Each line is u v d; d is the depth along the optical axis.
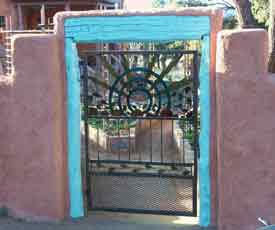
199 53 4.57
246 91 4.02
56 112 4.43
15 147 4.50
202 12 4.18
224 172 4.16
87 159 4.70
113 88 4.53
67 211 4.67
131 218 4.78
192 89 4.38
